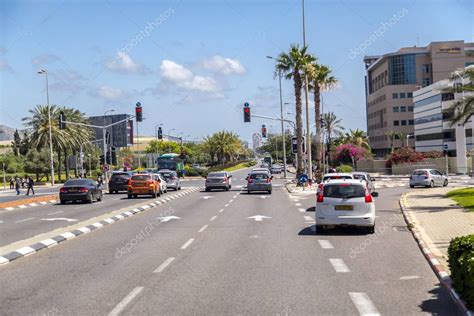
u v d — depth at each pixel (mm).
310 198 35438
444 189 40219
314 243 15039
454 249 8672
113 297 8891
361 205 16891
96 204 33875
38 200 38625
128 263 12211
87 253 13883
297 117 53594
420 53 126688
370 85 152250
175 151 153250
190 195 41344
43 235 17375
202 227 19469
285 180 68938
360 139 106250
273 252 13492
